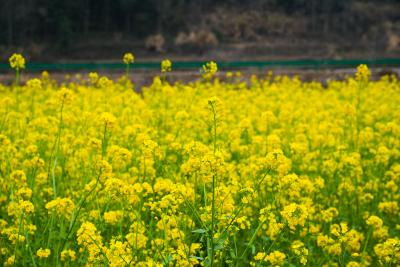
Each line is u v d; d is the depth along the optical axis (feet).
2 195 24.90
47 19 261.03
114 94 60.18
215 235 18.26
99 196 25.14
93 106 52.19
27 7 264.31
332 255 22.61
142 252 20.51
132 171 27.86
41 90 61.87
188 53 280.72
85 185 23.89
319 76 116.88
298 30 323.57
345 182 28.86
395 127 36.91
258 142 32.91
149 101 58.49
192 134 39.37
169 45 282.56
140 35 287.07
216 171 18.19
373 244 24.86
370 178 31.94
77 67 129.59
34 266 19.39
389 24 337.52
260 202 25.46
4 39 257.14
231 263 19.44
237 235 24.47
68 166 29.30
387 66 140.26
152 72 125.39
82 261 20.06
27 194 21.84
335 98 62.90
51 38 262.88
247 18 321.11
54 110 47.14
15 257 20.10
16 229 20.93
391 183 29.35
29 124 35.94
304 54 300.81
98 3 284.00
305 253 19.79
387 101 63.16
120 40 278.46
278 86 79.46
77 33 271.28
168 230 20.12
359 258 23.62
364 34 329.93
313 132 40.50
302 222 19.70
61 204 20.39
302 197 27.55
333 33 327.47
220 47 290.15
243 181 27.61
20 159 31.53
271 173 26.61
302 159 33.40
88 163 27.99
